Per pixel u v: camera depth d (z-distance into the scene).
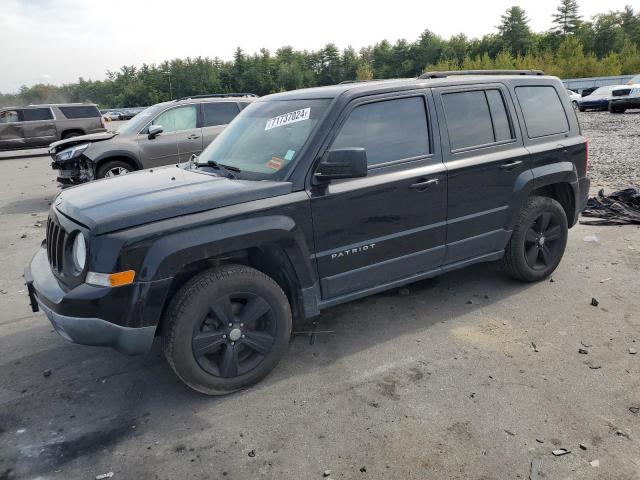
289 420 3.11
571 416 3.03
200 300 3.14
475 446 2.81
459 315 4.43
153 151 9.71
